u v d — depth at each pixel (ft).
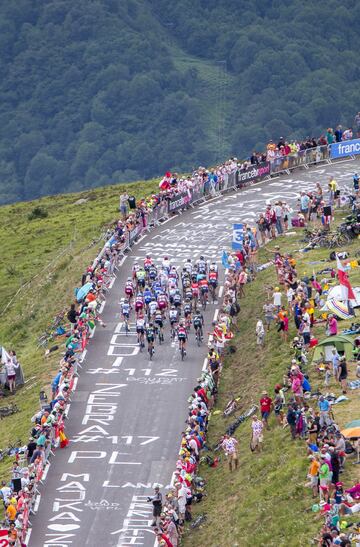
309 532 400.26
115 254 652.89
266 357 540.11
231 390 530.27
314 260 616.39
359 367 476.13
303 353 514.68
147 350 569.64
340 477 414.82
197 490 464.24
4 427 541.34
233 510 440.04
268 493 435.12
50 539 440.04
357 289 551.18
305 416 456.45
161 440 500.74
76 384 542.98
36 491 466.70
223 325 558.56
